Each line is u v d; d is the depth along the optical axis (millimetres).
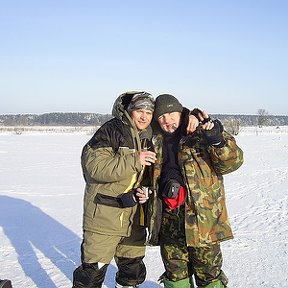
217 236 3234
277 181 12617
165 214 3434
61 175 13773
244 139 40031
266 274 4691
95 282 3486
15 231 6660
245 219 7480
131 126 3398
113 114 3471
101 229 3412
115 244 3492
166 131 3408
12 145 29844
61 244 5953
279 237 6211
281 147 28688
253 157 21141
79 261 5223
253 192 10617
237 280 4527
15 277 4684
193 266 3451
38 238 6258
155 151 3416
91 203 3445
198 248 3340
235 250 5594
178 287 3508
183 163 3271
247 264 5027
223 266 4969
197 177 3244
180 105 3389
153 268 4934
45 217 7645
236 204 8969
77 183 12008
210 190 3270
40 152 23469
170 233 3443
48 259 5297
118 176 3211
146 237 3734
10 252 5578
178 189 3199
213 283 3377
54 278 4656
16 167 16109
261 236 6285
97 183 3434
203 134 3123
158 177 3350
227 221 3340
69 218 7555
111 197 3402
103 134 3385
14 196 9836
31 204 8859
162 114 3334
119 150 3287
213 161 3244
